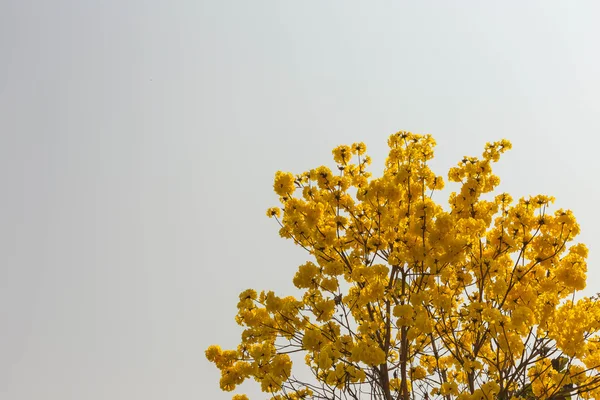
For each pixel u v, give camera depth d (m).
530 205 5.98
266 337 6.21
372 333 5.66
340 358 5.47
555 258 5.90
